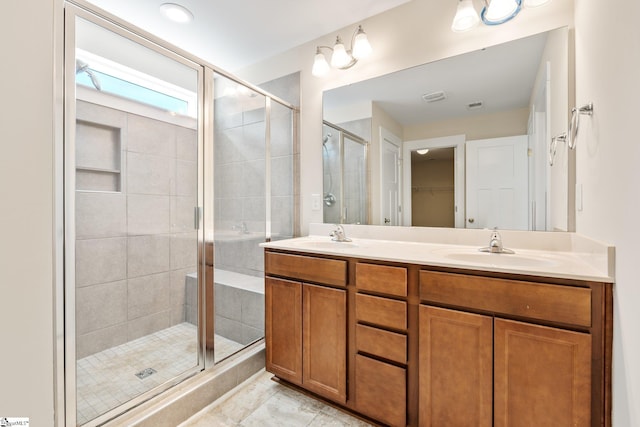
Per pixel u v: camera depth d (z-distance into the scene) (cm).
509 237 161
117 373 175
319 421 148
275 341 176
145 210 213
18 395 45
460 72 173
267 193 238
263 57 251
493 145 166
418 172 187
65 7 121
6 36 44
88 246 179
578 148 134
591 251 110
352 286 148
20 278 45
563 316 100
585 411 96
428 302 126
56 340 117
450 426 120
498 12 147
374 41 199
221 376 169
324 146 224
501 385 110
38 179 47
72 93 123
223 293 215
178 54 169
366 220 206
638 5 74
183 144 196
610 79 94
